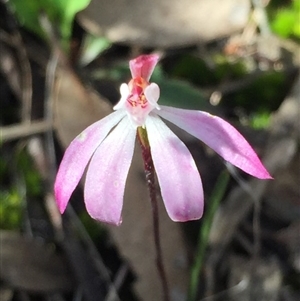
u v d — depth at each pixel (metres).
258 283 0.11
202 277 0.11
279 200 0.11
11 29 0.13
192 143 0.11
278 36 0.12
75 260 0.11
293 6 0.12
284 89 0.12
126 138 0.07
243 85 0.12
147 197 0.11
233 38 0.13
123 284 0.11
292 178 0.11
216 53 0.12
